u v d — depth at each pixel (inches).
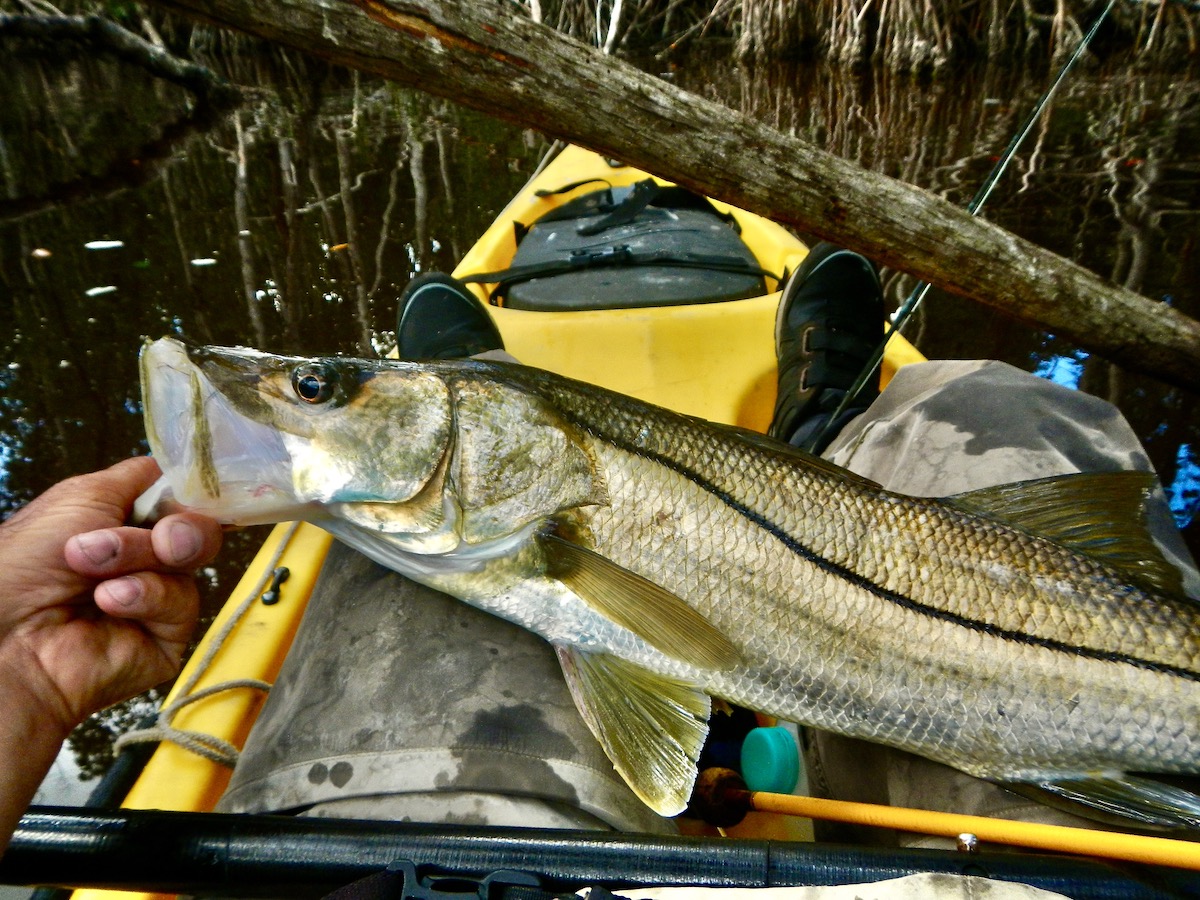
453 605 20.8
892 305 57.9
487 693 18.8
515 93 23.2
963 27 159.2
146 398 17.1
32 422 50.1
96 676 14.2
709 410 34.8
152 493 16.6
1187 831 17.9
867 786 21.8
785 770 20.7
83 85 155.5
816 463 21.3
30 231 82.4
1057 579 19.9
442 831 15.2
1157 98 121.2
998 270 28.7
